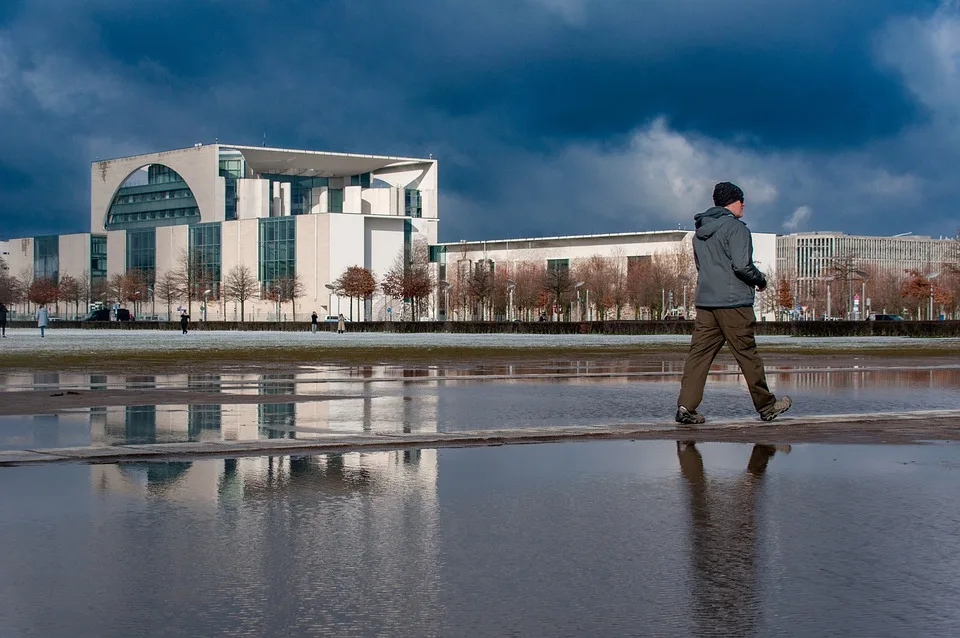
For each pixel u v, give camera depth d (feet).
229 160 450.71
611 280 408.05
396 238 433.48
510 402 50.83
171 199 467.52
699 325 39.27
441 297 452.35
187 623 15.11
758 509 23.03
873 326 228.63
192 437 35.55
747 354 39.37
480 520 21.88
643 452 31.81
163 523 21.44
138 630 14.78
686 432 37.14
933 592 16.71
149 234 467.52
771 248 458.09
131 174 483.92
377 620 15.30
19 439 34.99
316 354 118.52
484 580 17.40
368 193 456.45
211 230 444.14
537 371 82.02
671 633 14.74
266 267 428.15
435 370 84.28
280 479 26.78
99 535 20.33
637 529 21.08
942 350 135.33
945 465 29.22
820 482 26.43
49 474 27.50
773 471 28.14
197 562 18.39
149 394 55.83
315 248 413.39
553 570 18.02
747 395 55.62
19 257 531.50
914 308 437.17
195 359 104.47
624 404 49.67
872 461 29.99
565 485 25.98
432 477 27.17
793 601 16.22
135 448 31.63
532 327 273.95
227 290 422.00
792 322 241.14
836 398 53.57
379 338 204.03
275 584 17.10
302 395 55.47
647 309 409.49
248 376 75.05
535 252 463.42
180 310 432.66
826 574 17.76
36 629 14.79
